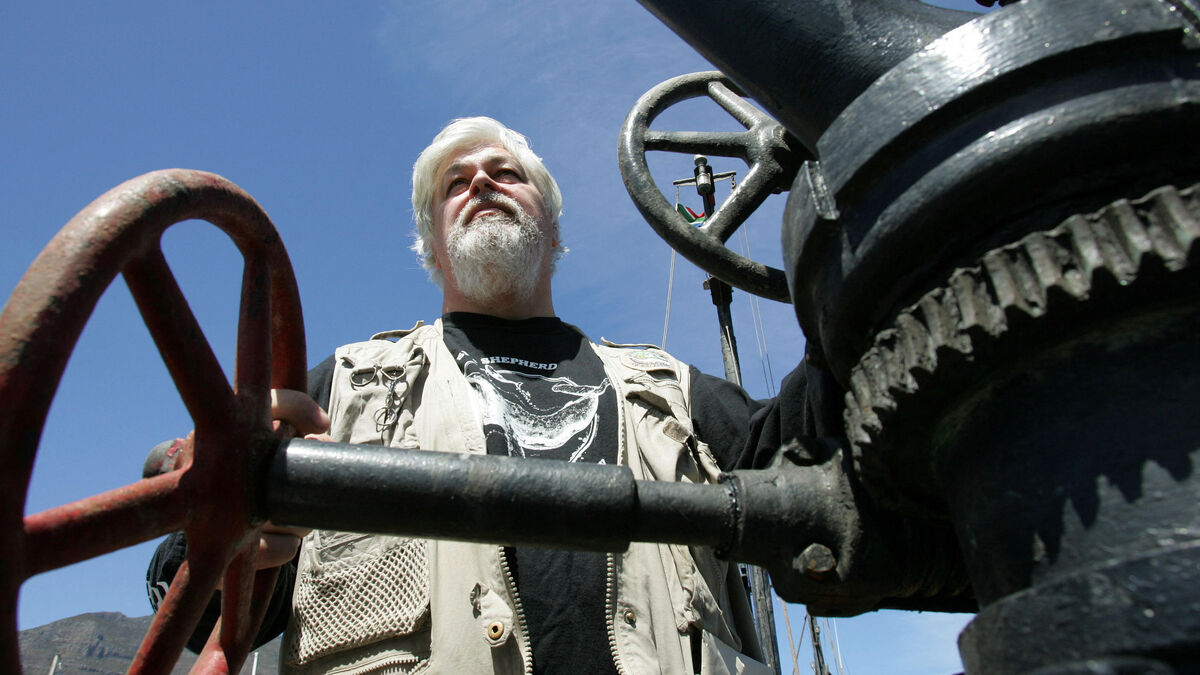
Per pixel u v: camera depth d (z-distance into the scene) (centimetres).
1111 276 65
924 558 92
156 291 89
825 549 91
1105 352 69
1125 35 69
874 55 85
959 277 73
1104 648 60
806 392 110
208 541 90
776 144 143
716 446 203
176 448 104
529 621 163
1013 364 71
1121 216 67
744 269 137
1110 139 69
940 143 75
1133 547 63
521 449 186
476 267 220
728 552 94
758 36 91
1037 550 68
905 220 76
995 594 72
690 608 174
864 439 82
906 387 75
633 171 147
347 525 92
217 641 110
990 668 67
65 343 72
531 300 230
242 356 100
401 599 165
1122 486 65
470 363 201
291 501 92
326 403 195
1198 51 70
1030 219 73
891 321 82
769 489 93
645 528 92
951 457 78
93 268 76
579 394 200
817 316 90
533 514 90
